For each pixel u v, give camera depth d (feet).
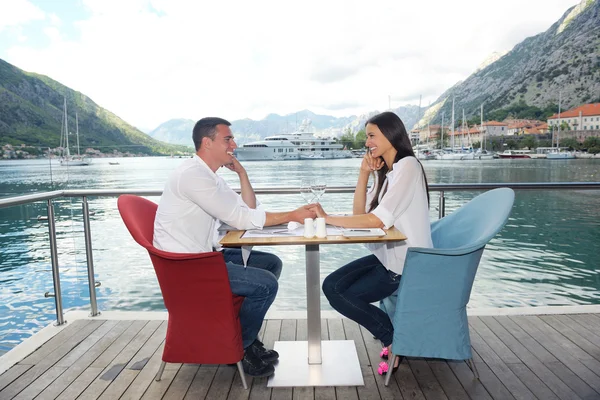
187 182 4.81
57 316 6.99
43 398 4.85
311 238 4.45
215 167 5.45
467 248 4.35
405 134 5.37
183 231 4.97
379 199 5.80
